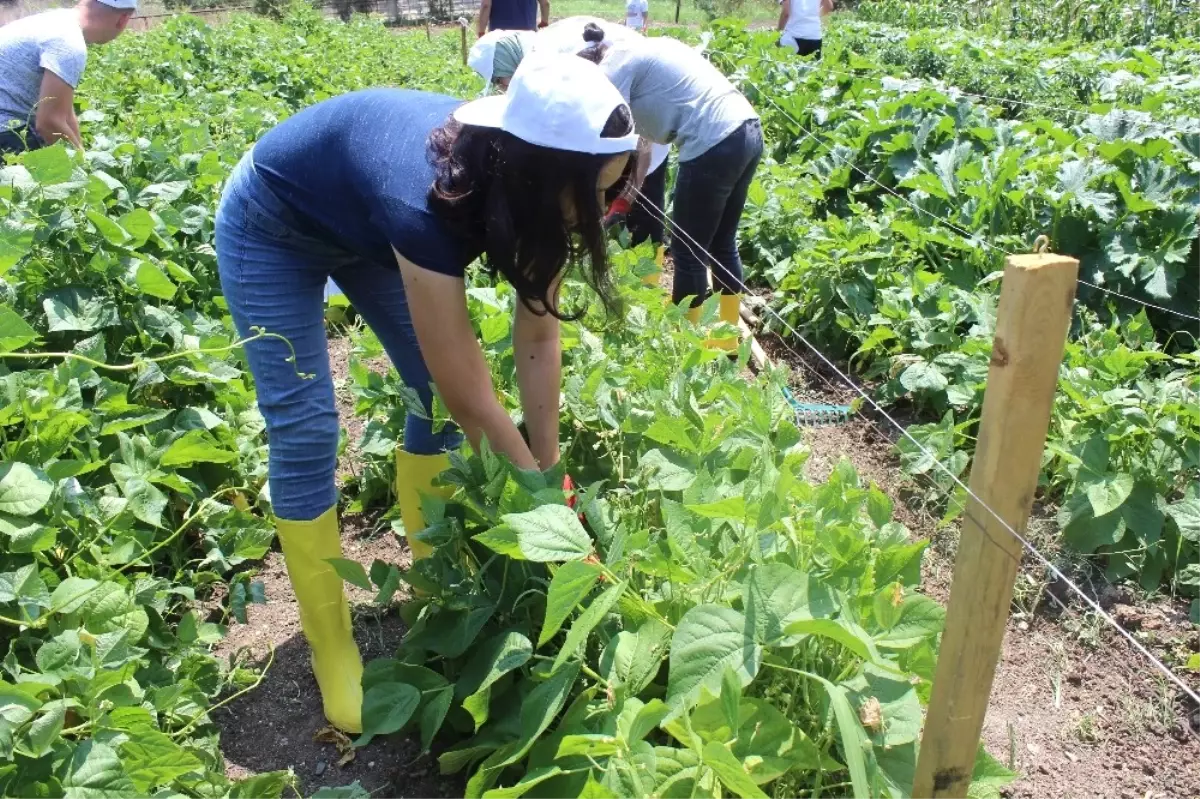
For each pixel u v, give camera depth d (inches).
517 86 74.0
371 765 107.0
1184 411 147.6
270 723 113.0
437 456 121.1
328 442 107.2
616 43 169.2
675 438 111.1
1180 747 115.9
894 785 83.0
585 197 75.4
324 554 109.3
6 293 143.2
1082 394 156.1
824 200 288.2
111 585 100.3
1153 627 132.1
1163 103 314.7
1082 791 109.8
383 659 100.0
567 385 122.2
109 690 89.7
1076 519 144.4
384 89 94.2
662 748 78.6
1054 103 418.6
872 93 337.1
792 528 91.6
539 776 77.9
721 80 173.6
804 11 504.7
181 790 90.0
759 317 225.0
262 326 102.3
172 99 347.6
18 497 100.6
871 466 171.0
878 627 87.5
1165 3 692.1
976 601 67.2
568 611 80.4
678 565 90.7
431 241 81.3
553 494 89.7
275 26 747.4
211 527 133.2
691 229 180.4
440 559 102.0
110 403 132.9
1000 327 60.4
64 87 198.8
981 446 63.8
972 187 222.2
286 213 96.8
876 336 192.2
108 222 148.5
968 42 556.1
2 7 797.2
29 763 80.8
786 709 86.9
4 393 116.3
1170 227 204.2
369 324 114.7
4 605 96.0
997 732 116.8
